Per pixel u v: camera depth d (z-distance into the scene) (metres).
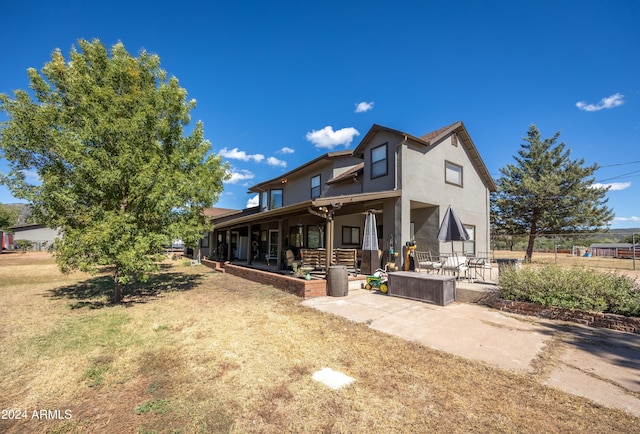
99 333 4.96
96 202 6.91
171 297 8.05
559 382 3.21
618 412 2.65
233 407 2.83
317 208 8.93
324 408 2.79
